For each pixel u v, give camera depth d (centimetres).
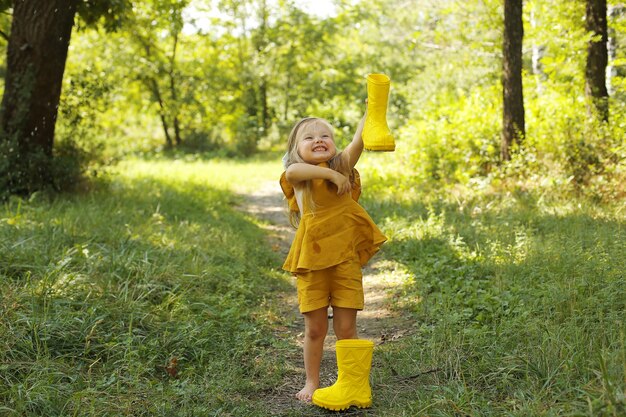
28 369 403
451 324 490
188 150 2886
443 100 1725
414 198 1153
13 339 429
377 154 1905
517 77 1212
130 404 377
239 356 479
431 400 367
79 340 452
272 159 2606
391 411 372
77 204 1002
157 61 2862
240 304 608
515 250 689
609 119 1195
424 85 2397
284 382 446
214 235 885
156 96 2938
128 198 1135
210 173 1903
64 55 1080
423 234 848
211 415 375
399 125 2839
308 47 3259
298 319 611
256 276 734
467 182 1241
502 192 1099
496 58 1911
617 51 1697
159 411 371
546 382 352
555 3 1495
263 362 471
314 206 391
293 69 3300
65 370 412
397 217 977
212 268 689
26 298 497
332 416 383
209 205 1217
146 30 2798
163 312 534
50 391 376
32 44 1045
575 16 1429
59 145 1162
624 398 298
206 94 3038
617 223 782
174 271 644
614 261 564
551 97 1431
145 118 3186
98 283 558
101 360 442
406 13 2788
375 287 705
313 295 395
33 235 695
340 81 3322
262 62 3231
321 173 381
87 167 1172
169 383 424
